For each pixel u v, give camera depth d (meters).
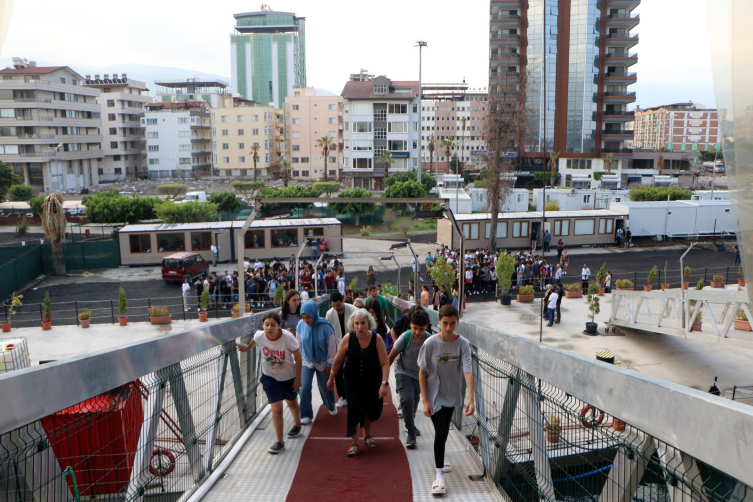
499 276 28.12
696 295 17.64
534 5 80.56
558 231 42.88
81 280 34.16
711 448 2.04
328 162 114.31
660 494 2.55
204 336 4.87
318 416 7.15
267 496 4.72
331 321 8.21
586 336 21.70
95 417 3.72
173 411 4.51
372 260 39.59
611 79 83.88
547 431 3.62
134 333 23.08
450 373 4.91
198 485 4.77
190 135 116.12
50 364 2.79
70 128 97.38
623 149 85.94
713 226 44.97
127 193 90.38
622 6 82.25
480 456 5.45
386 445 6.04
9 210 64.25
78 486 3.62
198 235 38.25
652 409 2.39
